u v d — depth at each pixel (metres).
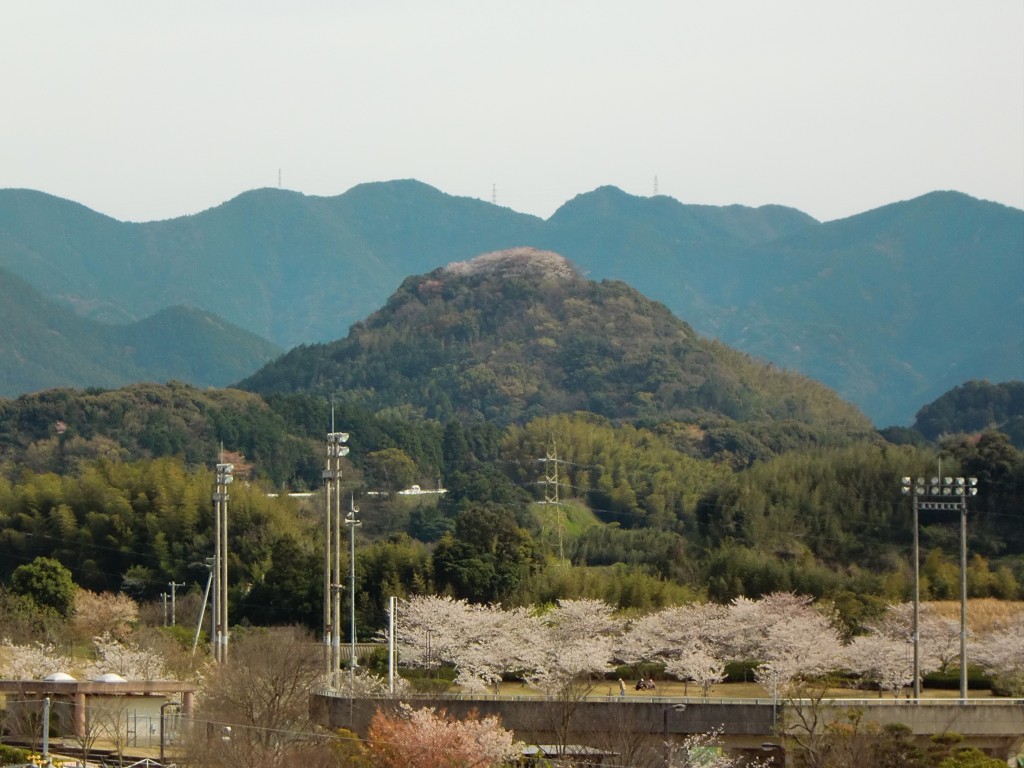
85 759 179.50
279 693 196.75
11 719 195.75
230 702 196.62
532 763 187.12
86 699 199.00
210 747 172.12
